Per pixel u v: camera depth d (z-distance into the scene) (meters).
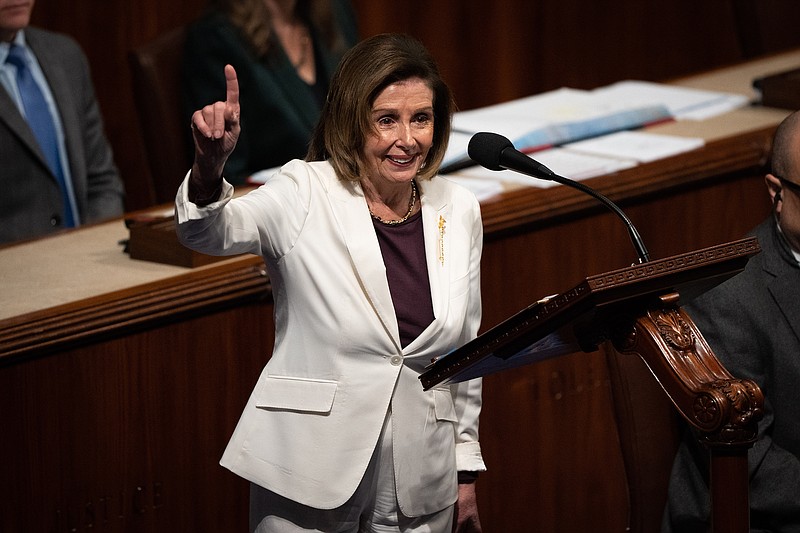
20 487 8.91
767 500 8.76
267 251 7.54
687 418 6.00
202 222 6.89
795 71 15.18
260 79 15.13
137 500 9.55
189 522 9.88
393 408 7.75
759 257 9.09
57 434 9.03
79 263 10.37
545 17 22.78
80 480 9.20
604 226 11.97
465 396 8.36
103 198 14.80
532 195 11.50
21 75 14.02
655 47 23.83
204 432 9.84
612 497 12.25
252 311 9.98
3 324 8.69
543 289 11.71
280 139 15.32
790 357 8.84
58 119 14.24
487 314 11.39
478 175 12.46
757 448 8.81
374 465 7.83
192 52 15.02
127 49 19.17
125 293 9.31
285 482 7.63
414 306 7.77
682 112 14.77
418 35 21.80
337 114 7.56
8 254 10.72
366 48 7.49
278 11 15.73
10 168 13.51
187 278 9.66
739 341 8.89
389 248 7.81
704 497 8.92
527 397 11.52
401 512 7.98
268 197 7.48
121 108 19.33
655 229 12.36
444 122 7.89
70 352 8.99
